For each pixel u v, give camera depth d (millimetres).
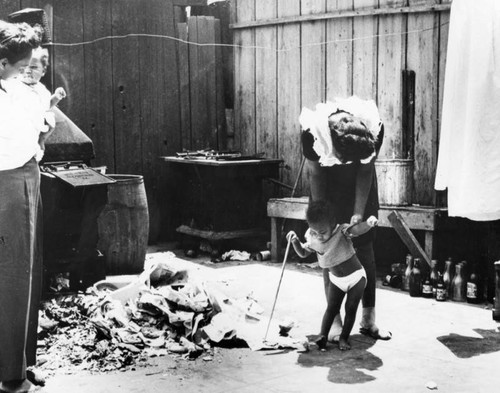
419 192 7184
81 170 5949
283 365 4352
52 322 4902
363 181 4703
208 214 8023
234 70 9117
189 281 5512
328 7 7887
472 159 5438
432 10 6957
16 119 3643
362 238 4891
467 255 6402
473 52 5383
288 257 7906
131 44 8484
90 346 4586
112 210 6746
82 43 8133
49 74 7414
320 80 8062
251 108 8922
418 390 3904
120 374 4191
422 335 4980
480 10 5363
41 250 4020
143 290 5234
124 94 8484
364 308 4980
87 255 6004
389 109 7406
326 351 4629
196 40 8953
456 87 5523
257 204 8234
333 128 4637
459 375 4156
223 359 4469
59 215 5789
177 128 8906
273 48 8562
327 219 4465
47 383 4039
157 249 8469
